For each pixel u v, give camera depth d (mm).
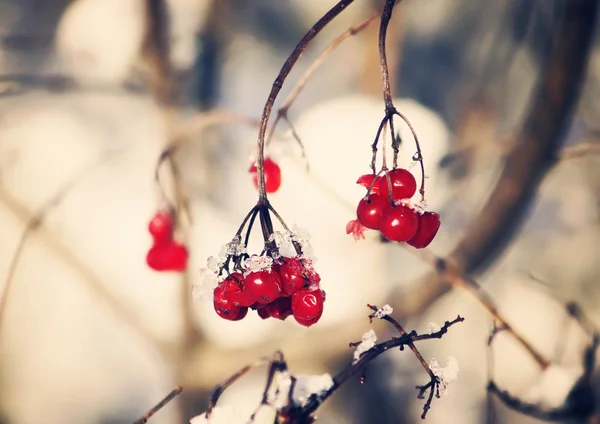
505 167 701
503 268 1267
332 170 1084
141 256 1104
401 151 853
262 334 947
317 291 496
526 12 959
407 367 1097
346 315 879
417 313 753
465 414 1107
